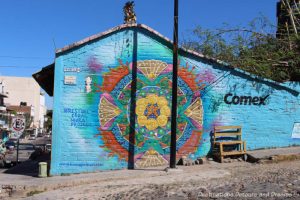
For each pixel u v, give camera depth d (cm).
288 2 2064
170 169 1384
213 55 1941
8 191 1225
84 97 1458
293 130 1698
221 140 1582
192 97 1559
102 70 1476
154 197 974
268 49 1906
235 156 1558
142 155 1500
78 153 1448
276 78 1809
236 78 1620
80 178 1320
